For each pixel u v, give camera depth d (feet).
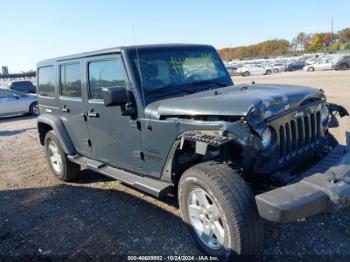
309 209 8.41
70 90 16.01
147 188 11.71
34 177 19.84
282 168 10.38
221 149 10.06
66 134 17.02
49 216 14.25
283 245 10.64
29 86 77.82
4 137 34.40
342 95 43.24
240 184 9.18
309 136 11.09
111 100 11.25
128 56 12.28
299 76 97.40
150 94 12.16
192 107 10.43
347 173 9.42
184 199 10.64
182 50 13.96
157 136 11.45
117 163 13.96
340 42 355.56
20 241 12.36
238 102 9.65
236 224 8.86
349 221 11.86
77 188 17.31
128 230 12.48
